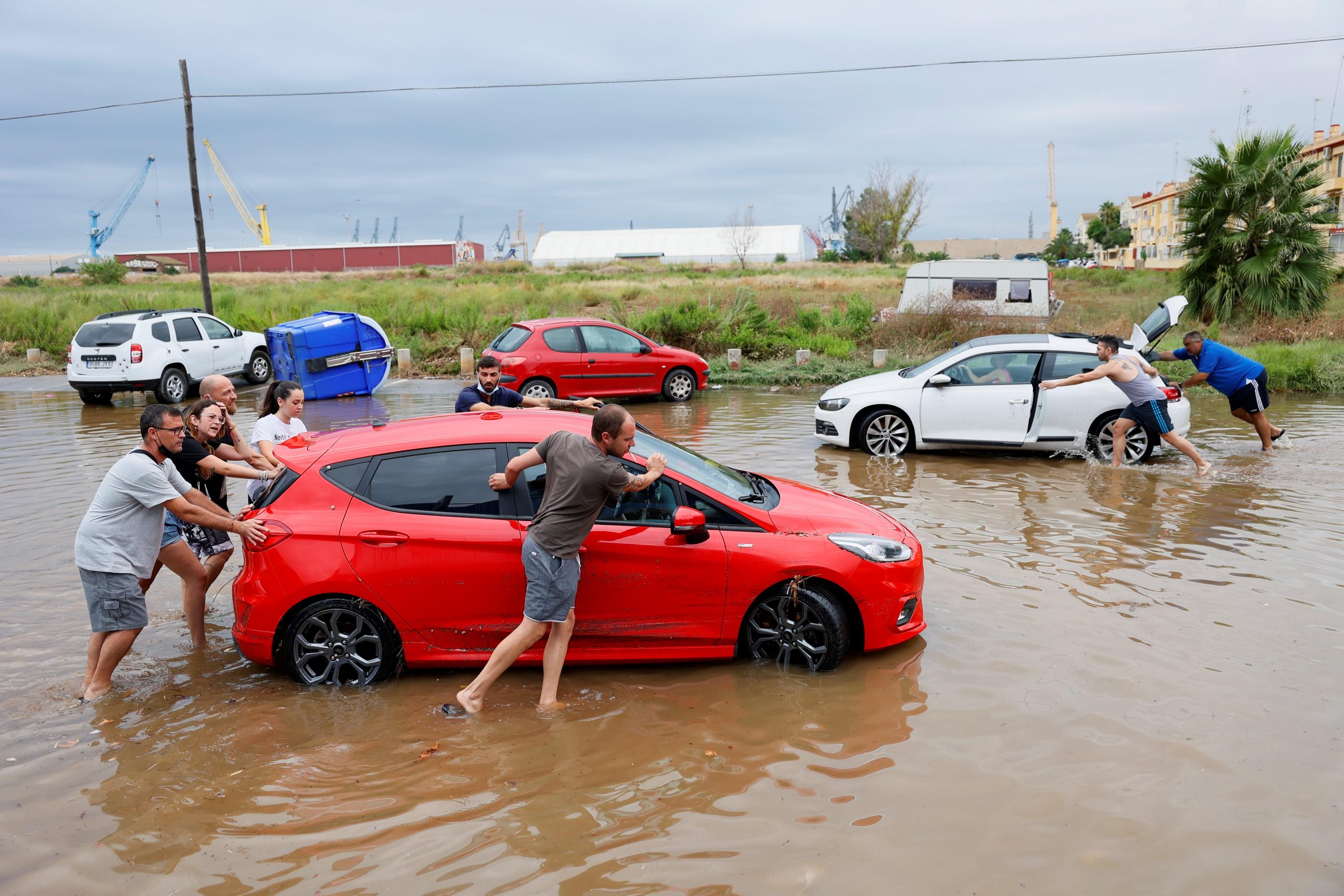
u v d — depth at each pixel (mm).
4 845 3352
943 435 10508
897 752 3959
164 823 3486
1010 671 4734
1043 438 10305
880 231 78062
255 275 69000
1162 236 80312
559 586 4348
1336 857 3178
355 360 16500
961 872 3123
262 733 4211
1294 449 10680
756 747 4031
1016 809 3496
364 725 4289
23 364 22250
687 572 4766
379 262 97062
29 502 8414
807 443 11461
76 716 4383
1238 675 4629
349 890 3084
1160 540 7000
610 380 15109
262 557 4621
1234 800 3523
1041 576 6195
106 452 11023
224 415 5461
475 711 4402
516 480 4598
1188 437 11539
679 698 4555
